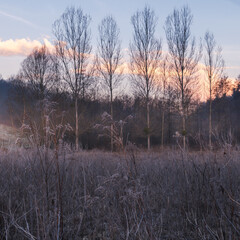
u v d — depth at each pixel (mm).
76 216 3895
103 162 5676
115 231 3332
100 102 25219
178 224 3762
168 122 29750
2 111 22203
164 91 27828
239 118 30625
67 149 3209
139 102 24031
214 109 25594
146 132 21922
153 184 4891
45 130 2865
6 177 4484
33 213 3660
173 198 4535
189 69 22016
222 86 25125
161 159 6086
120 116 22656
